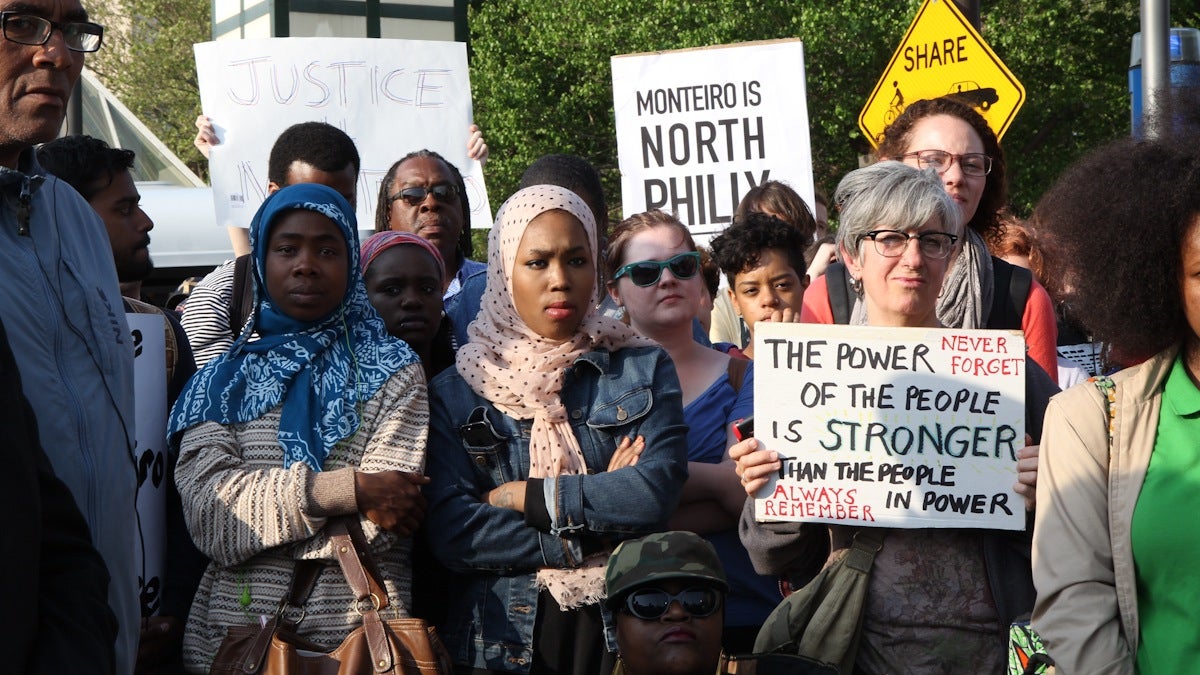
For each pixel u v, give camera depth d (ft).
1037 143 73.05
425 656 11.75
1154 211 9.80
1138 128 10.51
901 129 15.65
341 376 13.07
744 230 17.52
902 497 12.32
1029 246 18.67
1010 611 12.07
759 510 12.50
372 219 22.53
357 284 13.79
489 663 12.37
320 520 12.19
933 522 12.23
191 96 106.01
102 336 10.77
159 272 33.60
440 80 22.97
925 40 24.99
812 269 20.57
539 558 12.42
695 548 11.82
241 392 12.94
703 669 11.69
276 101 22.27
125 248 16.92
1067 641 9.76
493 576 12.61
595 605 12.46
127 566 10.73
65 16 10.71
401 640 11.79
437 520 12.67
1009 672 11.20
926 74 24.99
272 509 12.15
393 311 14.97
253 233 13.62
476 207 22.97
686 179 24.00
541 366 13.10
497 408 13.07
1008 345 12.42
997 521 12.14
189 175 39.73
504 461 12.90
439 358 15.75
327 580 12.34
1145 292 9.93
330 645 12.21
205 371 13.08
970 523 12.19
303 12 47.73
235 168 22.08
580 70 72.33
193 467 12.53
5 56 10.45
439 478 12.84
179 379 14.69
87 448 10.30
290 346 13.16
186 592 13.43
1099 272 10.17
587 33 68.49
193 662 12.53
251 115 22.18
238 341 13.32
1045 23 68.08
